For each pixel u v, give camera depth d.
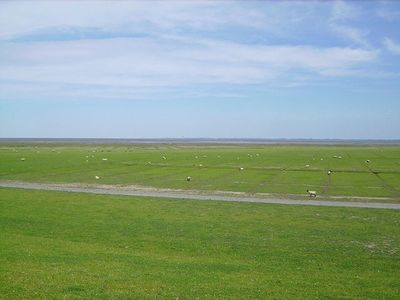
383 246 28.92
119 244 28.39
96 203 45.12
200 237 30.72
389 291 18.94
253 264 23.77
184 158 123.56
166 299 16.77
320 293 18.30
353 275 21.88
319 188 61.59
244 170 88.06
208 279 19.80
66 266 20.95
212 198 51.31
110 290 17.42
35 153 136.88
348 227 34.75
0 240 26.83
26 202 44.53
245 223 35.84
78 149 178.25
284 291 18.39
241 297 17.36
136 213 39.69
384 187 62.84
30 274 19.05
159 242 29.14
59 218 36.56
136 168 90.25
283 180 70.88
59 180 68.31
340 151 181.50
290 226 34.91
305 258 25.55
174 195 53.66
